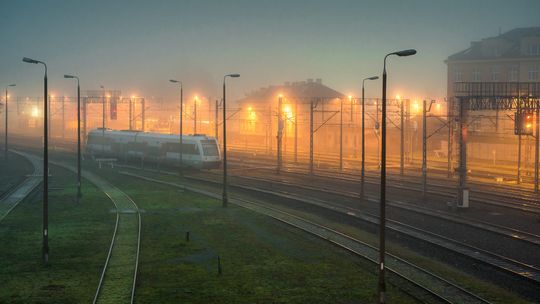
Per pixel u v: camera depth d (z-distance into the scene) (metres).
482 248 28.23
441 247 27.84
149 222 34.94
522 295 20.80
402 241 30.17
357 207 41.16
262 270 23.92
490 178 60.50
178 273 23.36
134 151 75.25
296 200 43.47
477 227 33.12
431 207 41.31
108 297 20.03
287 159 82.62
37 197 45.59
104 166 73.38
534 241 29.25
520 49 96.62
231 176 61.31
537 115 49.50
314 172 64.94
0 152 92.75
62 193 48.22
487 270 24.08
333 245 28.69
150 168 72.00
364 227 34.34
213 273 23.39
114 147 79.31
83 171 67.12
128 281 22.06
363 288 21.39
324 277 22.88
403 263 24.81
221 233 31.73
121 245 28.42
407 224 34.56
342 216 37.75
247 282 22.14
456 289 20.84
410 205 41.56
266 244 28.95
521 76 95.69
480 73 99.56
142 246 28.23
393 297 20.20
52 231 31.69
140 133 75.62
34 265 24.27
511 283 22.23
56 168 70.44
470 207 40.97
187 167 66.69
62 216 36.75
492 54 99.19
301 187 50.88
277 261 25.45
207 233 31.70
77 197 43.34
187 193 48.88
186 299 19.92
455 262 25.64
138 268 24.05
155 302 19.55
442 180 57.22
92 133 84.94
